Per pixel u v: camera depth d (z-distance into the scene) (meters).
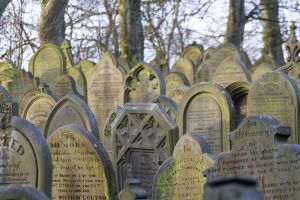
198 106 12.73
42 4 23.00
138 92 17.00
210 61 21.41
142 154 10.91
